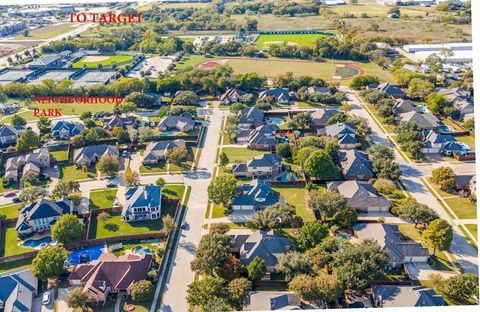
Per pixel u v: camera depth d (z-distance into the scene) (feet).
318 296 383.04
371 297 400.26
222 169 641.40
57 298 411.75
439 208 530.27
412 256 438.81
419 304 370.53
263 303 377.50
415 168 627.05
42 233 511.40
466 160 643.04
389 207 524.11
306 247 456.86
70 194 576.20
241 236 470.80
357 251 417.28
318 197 510.99
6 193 599.16
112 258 444.55
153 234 493.77
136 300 400.47
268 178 614.34
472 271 427.74
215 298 375.86
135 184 602.44
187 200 564.71
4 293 402.93
